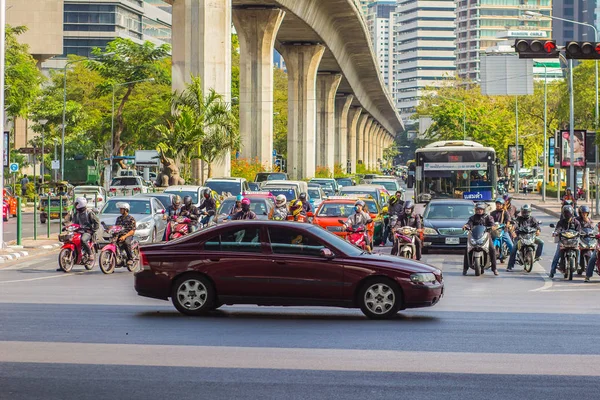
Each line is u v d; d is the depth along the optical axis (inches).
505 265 1471.5
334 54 5039.4
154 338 700.7
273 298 830.5
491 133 5487.2
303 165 4931.1
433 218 1637.6
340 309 901.2
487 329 764.0
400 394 511.8
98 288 1071.0
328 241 835.4
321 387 529.0
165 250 845.2
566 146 2945.4
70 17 7834.6
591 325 791.7
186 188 1989.4
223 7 3019.2
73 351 640.4
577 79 4628.4
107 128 4909.0
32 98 3917.3
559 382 547.8
